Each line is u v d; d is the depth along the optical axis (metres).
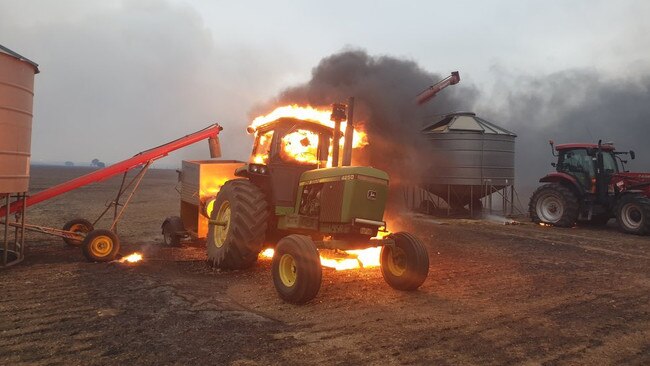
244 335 4.13
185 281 6.18
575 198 13.73
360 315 4.91
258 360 3.58
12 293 5.38
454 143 16.20
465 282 6.71
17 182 7.04
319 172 6.29
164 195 27.77
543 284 6.68
